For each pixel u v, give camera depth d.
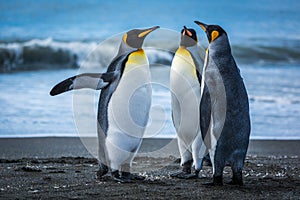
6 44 21.58
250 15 30.91
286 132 12.05
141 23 29.14
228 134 6.68
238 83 6.71
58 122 12.41
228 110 6.62
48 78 17.84
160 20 30.09
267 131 12.09
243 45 24.00
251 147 10.76
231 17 30.69
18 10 29.02
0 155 9.64
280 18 30.42
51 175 7.66
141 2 32.78
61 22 27.59
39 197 6.39
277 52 22.94
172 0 33.69
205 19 30.39
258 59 21.81
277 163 9.07
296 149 10.69
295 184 7.26
